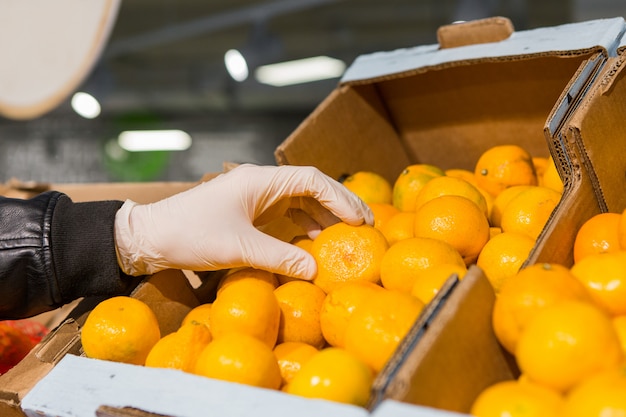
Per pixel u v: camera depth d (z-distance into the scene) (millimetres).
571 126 965
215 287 1191
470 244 1044
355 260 1042
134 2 5164
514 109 1384
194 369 896
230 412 715
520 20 4395
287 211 1179
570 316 688
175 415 734
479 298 784
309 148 1294
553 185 1195
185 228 1050
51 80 1523
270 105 6504
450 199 1062
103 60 5375
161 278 1105
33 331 1422
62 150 6531
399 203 1300
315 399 698
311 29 5492
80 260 1054
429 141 1523
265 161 6512
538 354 689
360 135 1428
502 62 1317
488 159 1298
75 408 798
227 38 5695
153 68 6078
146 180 6660
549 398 668
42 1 1517
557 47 1111
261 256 1046
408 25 5422
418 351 695
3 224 1042
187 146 6676
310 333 1011
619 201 1052
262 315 937
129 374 813
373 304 843
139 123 6652
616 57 1062
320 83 6062
